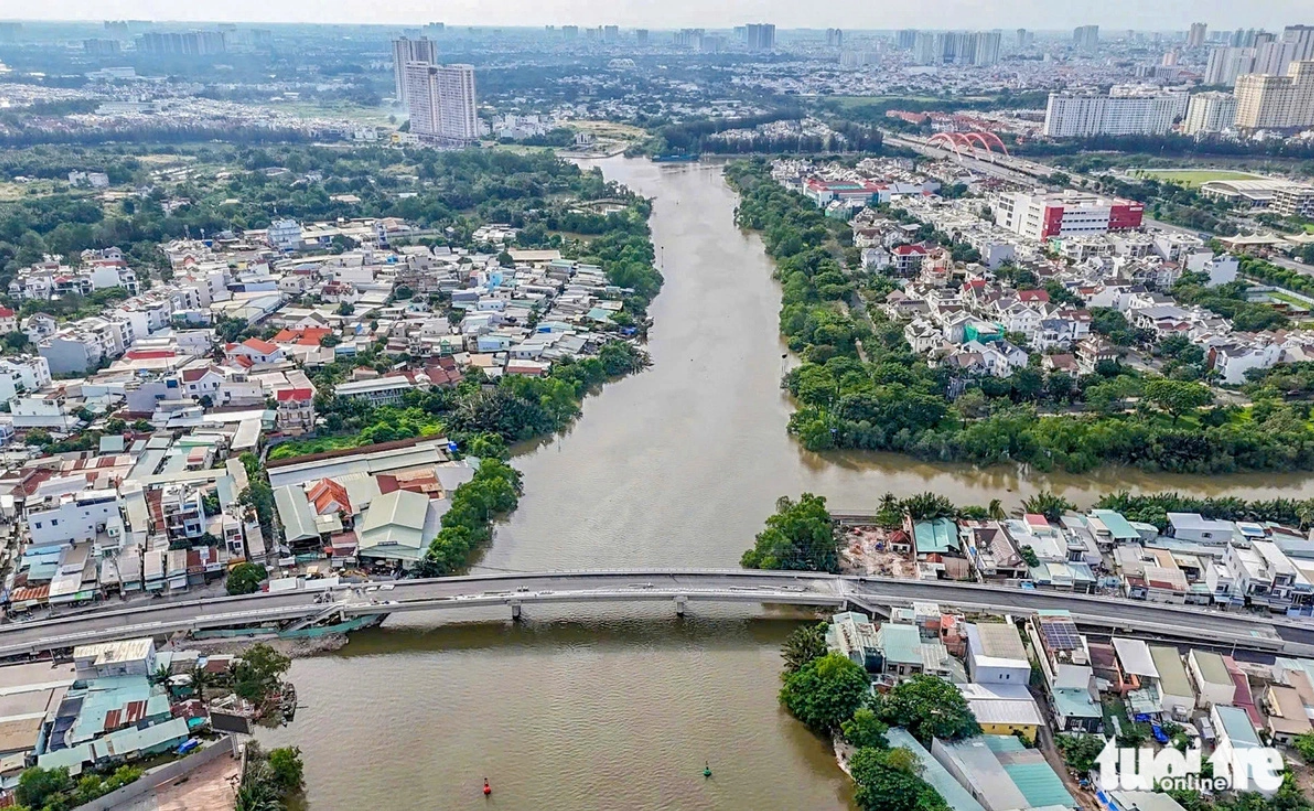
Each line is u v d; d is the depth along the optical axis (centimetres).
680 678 15225
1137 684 14000
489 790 12962
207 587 16938
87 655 14162
